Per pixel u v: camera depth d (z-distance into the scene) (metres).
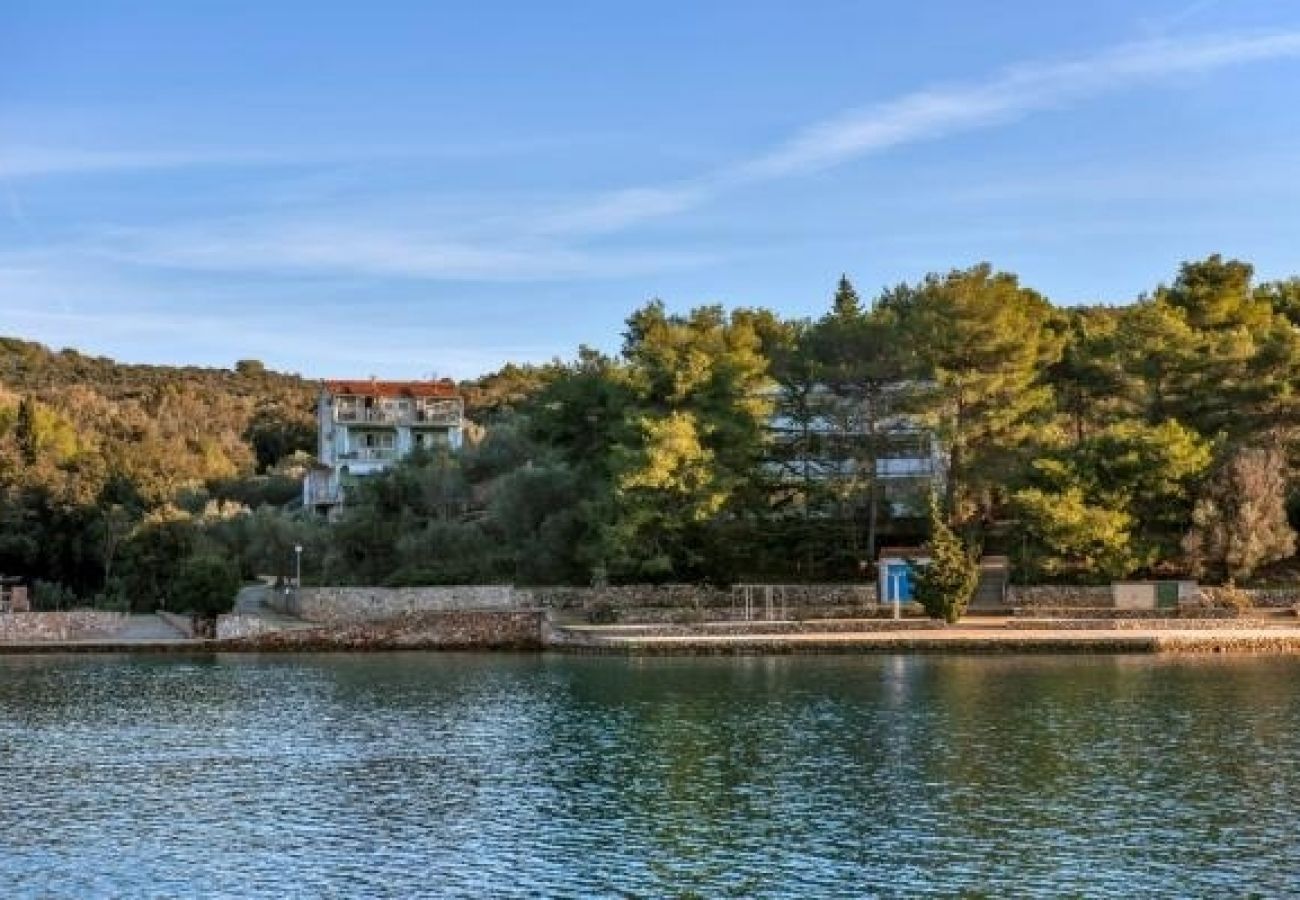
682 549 94.75
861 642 82.00
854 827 39.25
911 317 97.31
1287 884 33.53
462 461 117.69
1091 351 100.38
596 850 37.44
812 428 98.56
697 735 54.03
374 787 45.75
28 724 59.78
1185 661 75.94
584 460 102.12
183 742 54.84
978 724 55.09
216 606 95.75
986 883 33.91
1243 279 115.19
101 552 111.50
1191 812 40.28
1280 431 93.56
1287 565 92.81
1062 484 88.88
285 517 114.94
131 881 35.16
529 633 90.88
